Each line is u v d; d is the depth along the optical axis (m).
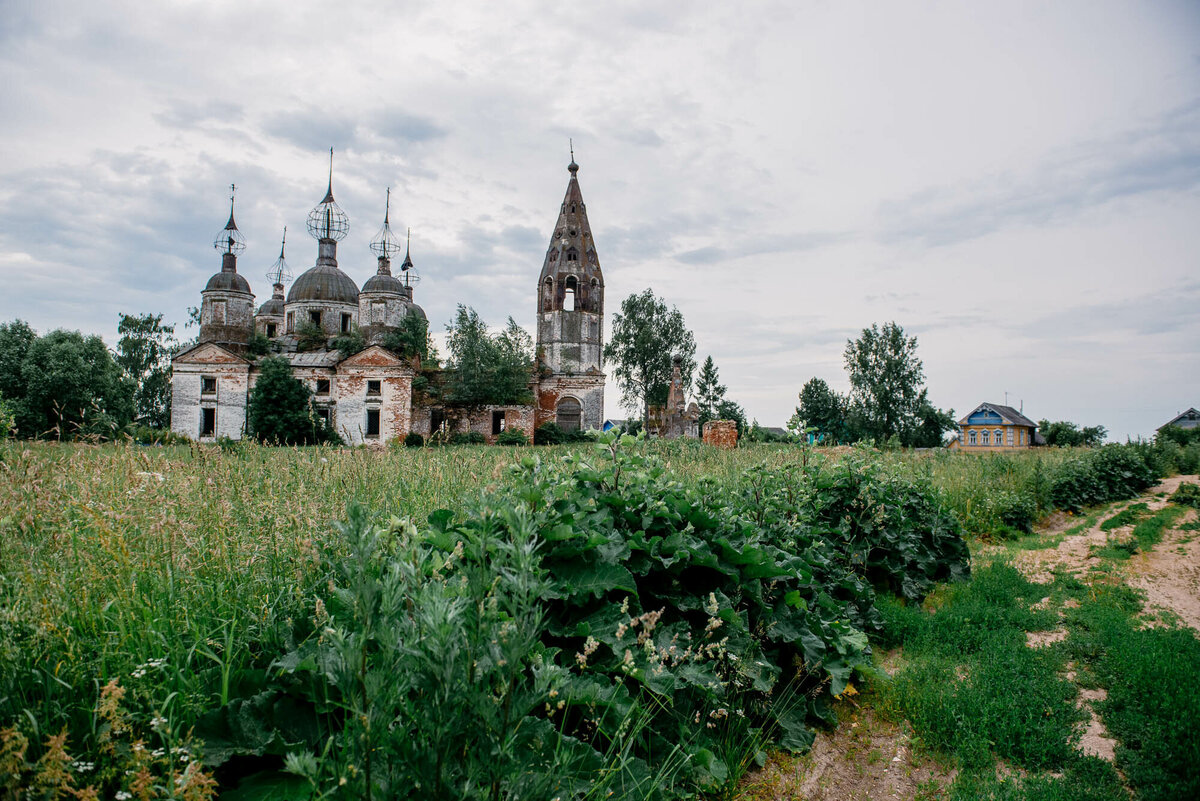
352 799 2.04
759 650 4.45
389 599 2.18
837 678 4.72
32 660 2.61
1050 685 4.90
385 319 48.69
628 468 4.94
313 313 50.84
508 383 42.94
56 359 40.25
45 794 2.10
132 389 48.88
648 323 59.31
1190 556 8.64
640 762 3.06
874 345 57.97
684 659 3.86
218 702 2.89
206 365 42.66
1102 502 14.81
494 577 2.38
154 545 3.39
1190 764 3.72
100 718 2.57
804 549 6.26
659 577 4.28
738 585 4.62
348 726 2.39
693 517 4.86
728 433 29.16
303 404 39.78
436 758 2.02
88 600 2.94
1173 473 20.75
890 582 7.64
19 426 38.53
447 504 5.40
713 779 3.62
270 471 5.53
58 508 3.31
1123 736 4.23
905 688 5.01
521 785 2.13
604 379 47.94
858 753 4.37
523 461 4.08
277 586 3.50
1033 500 13.19
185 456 5.59
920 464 14.46
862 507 7.77
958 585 7.82
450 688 2.04
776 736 4.46
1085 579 7.99
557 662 3.43
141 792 2.11
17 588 2.65
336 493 4.91
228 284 45.16
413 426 44.69
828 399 70.38
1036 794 3.60
